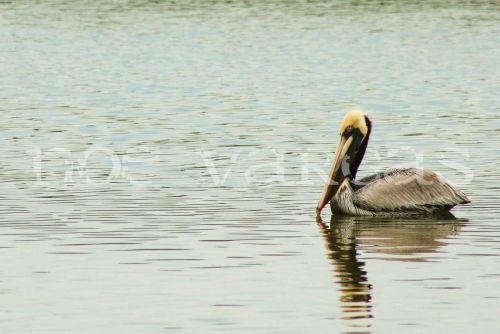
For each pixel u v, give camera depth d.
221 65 38.00
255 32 49.06
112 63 38.72
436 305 11.06
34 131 23.66
